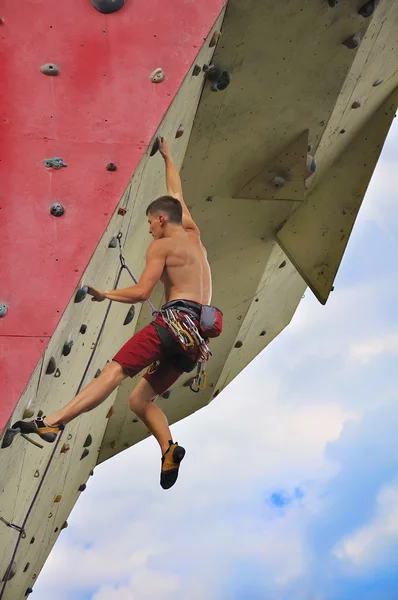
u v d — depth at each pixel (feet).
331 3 32.89
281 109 36.01
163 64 26.50
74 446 34.63
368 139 40.40
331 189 40.57
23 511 30.99
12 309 23.67
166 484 25.17
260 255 41.16
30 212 24.71
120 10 26.76
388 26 35.47
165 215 25.79
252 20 33.09
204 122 35.63
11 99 25.79
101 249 25.48
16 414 23.24
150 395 25.70
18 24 26.40
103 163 25.41
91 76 26.22
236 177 37.93
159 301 40.14
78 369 29.94
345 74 35.35
